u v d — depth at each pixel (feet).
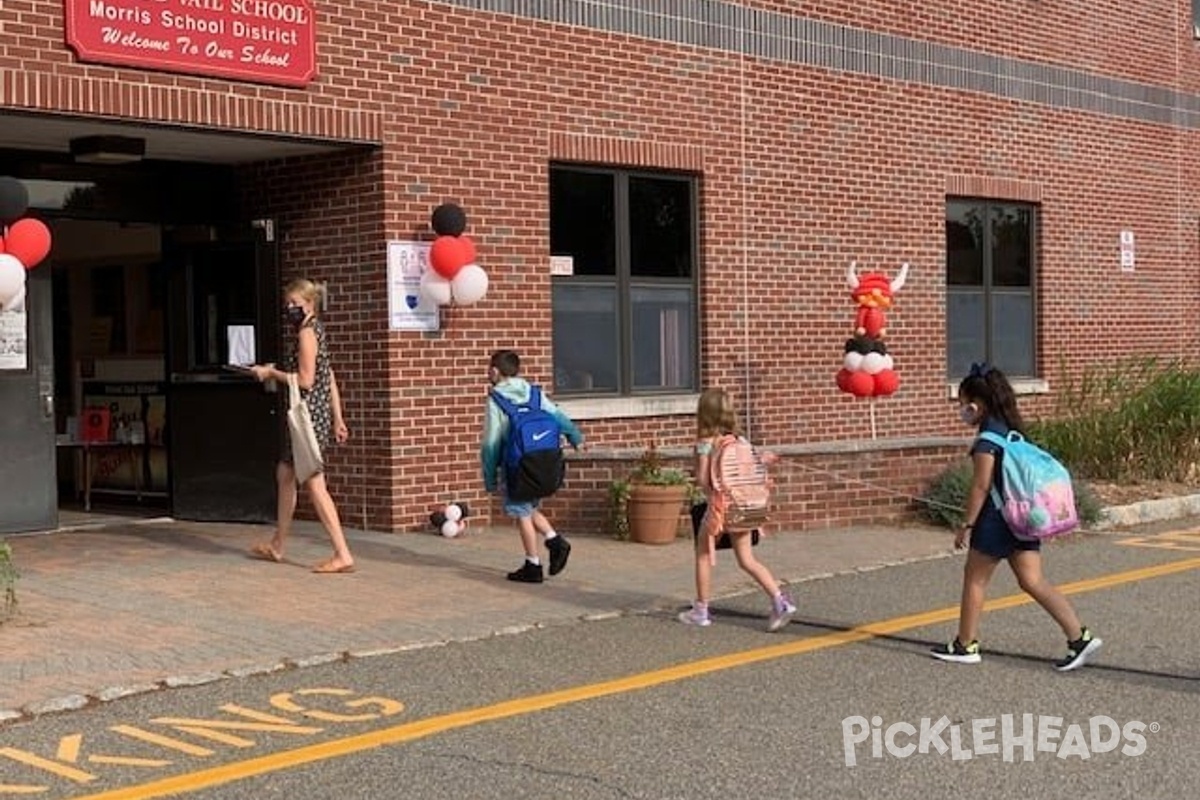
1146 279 66.54
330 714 22.95
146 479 47.01
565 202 45.55
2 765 20.33
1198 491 50.47
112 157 38.50
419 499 40.98
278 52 37.45
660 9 47.09
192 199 42.73
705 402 29.66
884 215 54.70
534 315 43.60
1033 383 60.80
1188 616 30.71
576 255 45.78
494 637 28.63
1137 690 24.38
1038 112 61.05
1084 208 63.36
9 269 30.22
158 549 37.65
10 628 28.30
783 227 51.16
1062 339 62.44
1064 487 25.63
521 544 39.34
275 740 21.52
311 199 41.57
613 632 29.30
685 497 40.98
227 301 42.83
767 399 50.70
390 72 39.99
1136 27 65.92
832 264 52.80
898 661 26.73
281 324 41.57
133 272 47.24
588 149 45.03
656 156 47.01
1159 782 19.31
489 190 42.45
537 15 43.57
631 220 47.29
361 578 34.12
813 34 52.06
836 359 52.95
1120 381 56.44
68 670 25.16
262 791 19.11
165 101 35.40
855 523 44.47
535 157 43.57
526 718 22.68
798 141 51.57
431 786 19.27
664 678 25.36
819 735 21.65
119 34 34.45
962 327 58.80
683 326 48.93
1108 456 52.85
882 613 31.40
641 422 46.98
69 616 29.37
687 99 47.93
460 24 41.65
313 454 34.22
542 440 33.78
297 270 42.01
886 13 54.70
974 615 26.35
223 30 36.32
